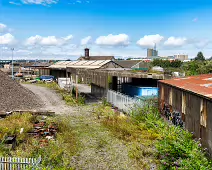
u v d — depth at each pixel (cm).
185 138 1160
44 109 2456
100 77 2891
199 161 930
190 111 1252
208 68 3703
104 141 1427
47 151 1209
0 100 2395
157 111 1809
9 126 1594
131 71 2544
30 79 6009
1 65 12075
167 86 1681
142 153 1193
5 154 1126
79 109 2455
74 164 1112
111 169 1065
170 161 1040
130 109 1964
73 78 4878
